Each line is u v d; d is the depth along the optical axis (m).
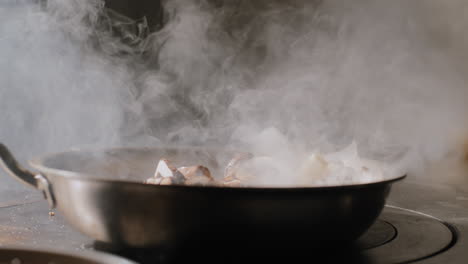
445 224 0.97
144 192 0.59
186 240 0.61
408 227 0.93
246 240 0.61
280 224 0.61
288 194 0.59
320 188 0.60
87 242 0.78
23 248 0.51
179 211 0.59
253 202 0.59
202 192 0.58
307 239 0.63
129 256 0.70
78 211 0.65
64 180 0.65
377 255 0.73
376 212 0.71
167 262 0.68
